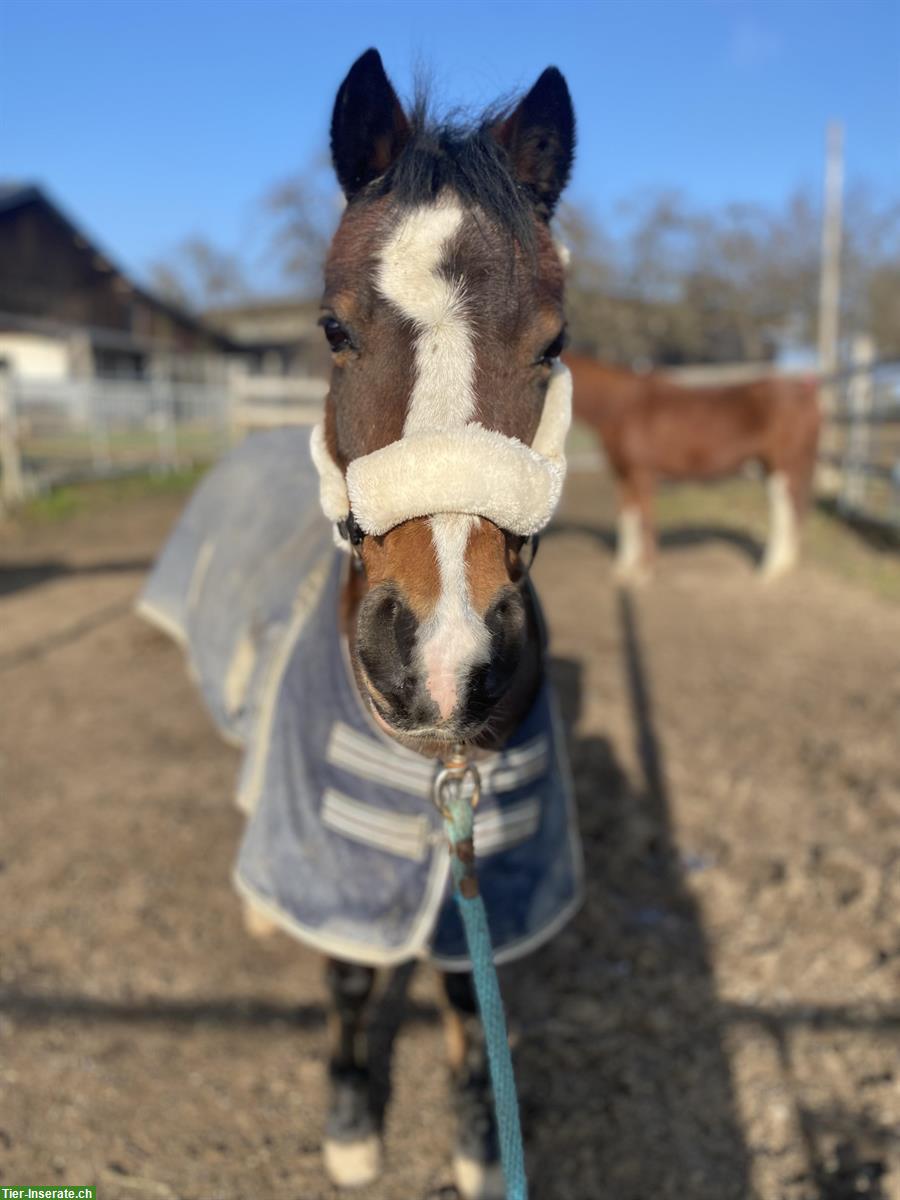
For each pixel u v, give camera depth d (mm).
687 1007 2418
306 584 2078
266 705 1941
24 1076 2207
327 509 1521
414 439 1248
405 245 1336
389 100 1520
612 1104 2123
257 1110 2137
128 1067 2250
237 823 3369
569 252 1668
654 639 5531
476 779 1526
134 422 14273
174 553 3293
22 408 11703
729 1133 2045
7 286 23203
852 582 6824
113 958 2631
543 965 2592
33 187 22984
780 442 6879
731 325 31391
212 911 2857
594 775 3711
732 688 4680
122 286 26844
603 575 7324
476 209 1351
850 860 3037
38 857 3127
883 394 9109
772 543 7172
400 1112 2129
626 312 27703
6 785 3645
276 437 3305
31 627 5820
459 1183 1941
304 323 36344
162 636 5617
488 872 1778
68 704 4520
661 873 3023
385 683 1296
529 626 1685
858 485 9484
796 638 5520
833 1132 2033
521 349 1359
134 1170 1971
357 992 1983
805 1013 2383
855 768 3727
